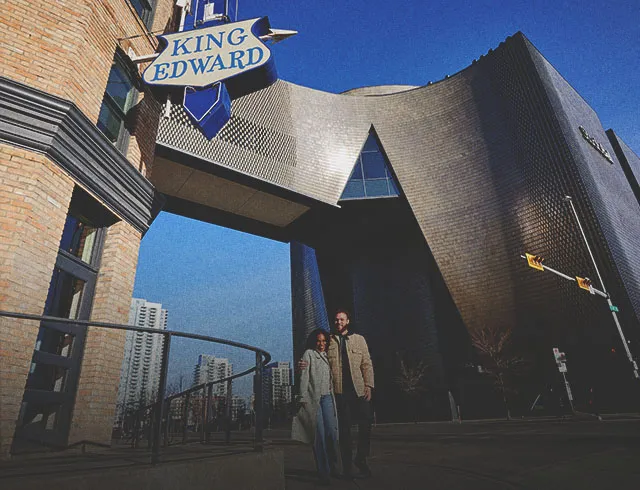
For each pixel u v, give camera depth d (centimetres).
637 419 1508
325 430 373
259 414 335
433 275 4312
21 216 498
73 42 632
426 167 3847
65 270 593
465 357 3731
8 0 595
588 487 321
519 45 3644
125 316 676
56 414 534
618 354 2750
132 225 737
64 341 588
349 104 4084
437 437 1075
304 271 7406
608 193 3594
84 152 606
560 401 2930
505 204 3459
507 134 3553
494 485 340
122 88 794
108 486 201
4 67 553
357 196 3797
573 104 4044
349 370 408
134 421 544
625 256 3138
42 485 178
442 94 4031
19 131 523
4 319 451
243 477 279
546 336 3134
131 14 816
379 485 349
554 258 3153
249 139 3266
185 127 2859
